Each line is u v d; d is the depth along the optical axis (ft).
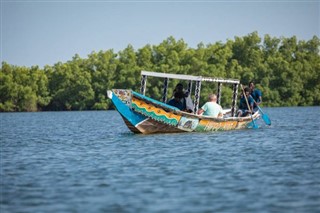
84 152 75.25
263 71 435.53
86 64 468.34
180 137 92.17
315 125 131.44
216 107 103.04
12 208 41.60
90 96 453.58
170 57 437.58
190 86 103.45
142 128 97.25
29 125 173.47
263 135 96.68
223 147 77.30
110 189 47.73
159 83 427.74
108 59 462.60
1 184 50.67
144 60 451.12
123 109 93.91
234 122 108.47
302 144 81.35
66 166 61.72
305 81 438.40
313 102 440.04
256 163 61.36
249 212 39.50
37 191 47.34
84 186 49.21
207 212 39.65
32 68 481.46
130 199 43.83
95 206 41.81
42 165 62.95
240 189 46.80
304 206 40.88
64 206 41.98
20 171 58.49
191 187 47.96
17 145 89.25
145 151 73.72
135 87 441.68
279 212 39.32
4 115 345.51
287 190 46.19
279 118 182.80
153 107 94.27
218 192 45.78
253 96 116.57
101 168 59.41
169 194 45.37
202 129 102.01
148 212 39.86
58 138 103.76
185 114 96.58
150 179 52.03
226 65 445.78
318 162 61.62
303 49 461.37
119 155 70.23
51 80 469.57
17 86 460.55
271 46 458.91
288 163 61.11
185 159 65.10
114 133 113.50
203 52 440.86
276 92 427.74
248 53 455.63
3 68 476.13
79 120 211.61
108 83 450.30
